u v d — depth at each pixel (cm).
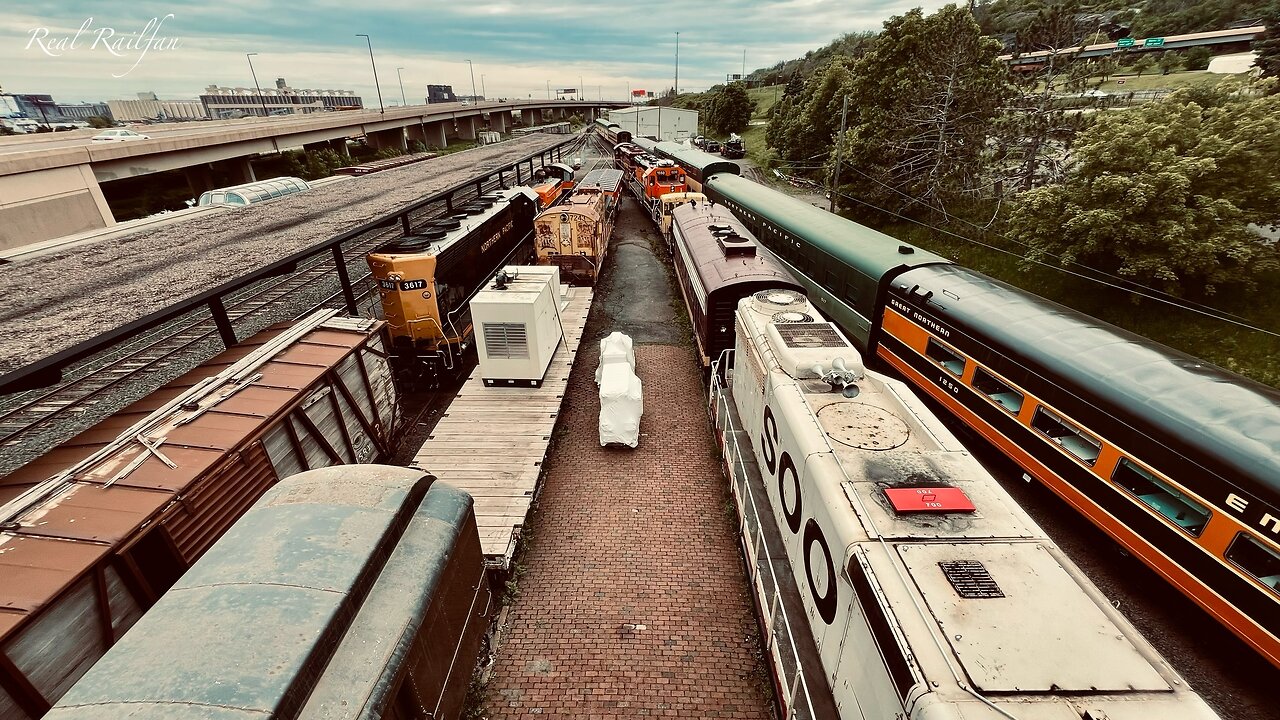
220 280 1859
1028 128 2131
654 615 744
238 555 437
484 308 1124
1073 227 1502
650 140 5319
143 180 4341
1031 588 398
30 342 1423
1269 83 1505
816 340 778
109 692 322
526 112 15425
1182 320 1448
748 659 684
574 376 1395
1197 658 685
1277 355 1287
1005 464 1009
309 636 372
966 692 329
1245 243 1338
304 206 3203
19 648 437
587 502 962
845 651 469
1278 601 582
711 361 1273
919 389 1243
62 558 488
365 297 1830
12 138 4119
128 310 1612
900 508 472
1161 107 1486
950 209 2489
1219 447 635
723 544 869
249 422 715
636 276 2280
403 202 3234
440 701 500
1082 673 337
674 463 1064
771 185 4069
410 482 552
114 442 642
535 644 704
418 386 1365
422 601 465
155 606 390
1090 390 801
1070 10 2089
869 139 2641
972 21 2366
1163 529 705
